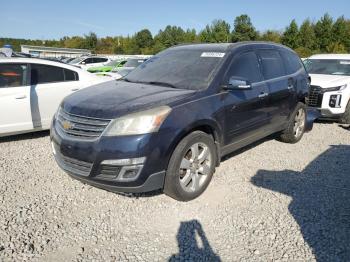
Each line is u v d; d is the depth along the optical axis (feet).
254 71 16.03
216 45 16.15
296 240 10.44
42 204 12.30
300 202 12.84
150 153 10.98
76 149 11.39
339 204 12.75
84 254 9.66
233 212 12.01
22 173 15.02
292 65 19.61
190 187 12.63
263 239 10.48
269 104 16.66
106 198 12.87
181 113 11.84
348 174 15.67
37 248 9.84
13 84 19.48
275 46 18.54
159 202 12.61
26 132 20.25
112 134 10.93
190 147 12.25
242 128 14.99
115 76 27.48
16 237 10.29
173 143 11.50
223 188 13.88
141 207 12.25
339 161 17.40
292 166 16.55
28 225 10.94
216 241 10.36
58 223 11.13
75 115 11.83
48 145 19.22
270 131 17.63
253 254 9.77
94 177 11.24
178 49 17.13
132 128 10.93
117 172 10.98
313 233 10.81
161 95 12.55
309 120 21.56
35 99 20.01
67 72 21.72
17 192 13.17
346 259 9.59
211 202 12.71
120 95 12.76
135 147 10.80
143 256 9.63
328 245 10.21
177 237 10.53
